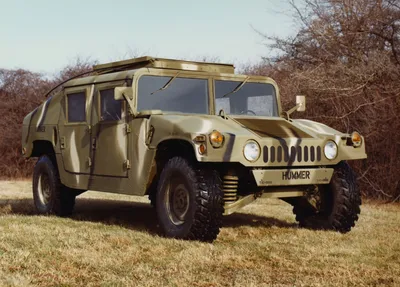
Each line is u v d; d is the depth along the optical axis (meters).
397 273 4.92
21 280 4.43
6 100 20.75
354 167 11.29
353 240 6.27
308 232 6.73
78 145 7.58
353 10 11.82
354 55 11.78
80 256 5.25
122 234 6.33
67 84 7.93
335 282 4.59
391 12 11.52
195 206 5.91
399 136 10.77
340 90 10.81
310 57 12.84
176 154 6.52
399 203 10.56
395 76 10.74
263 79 7.35
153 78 6.77
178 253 5.46
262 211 8.76
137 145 6.58
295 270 4.96
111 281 4.51
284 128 6.60
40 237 5.99
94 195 11.52
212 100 6.96
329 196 6.87
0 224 6.84
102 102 7.21
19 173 20.05
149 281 4.52
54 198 8.13
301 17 12.97
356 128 11.20
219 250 5.62
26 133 8.72
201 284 4.50
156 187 6.80
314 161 6.41
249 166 6.06
